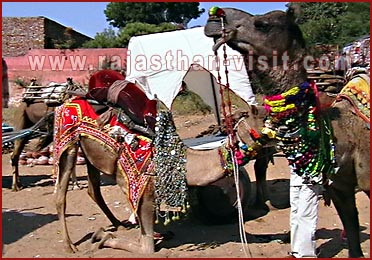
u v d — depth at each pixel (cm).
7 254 690
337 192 594
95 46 3566
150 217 654
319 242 702
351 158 556
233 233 760
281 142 547
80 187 1121
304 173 550
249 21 509
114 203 980
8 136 1027
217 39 530
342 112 558
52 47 3588
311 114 533
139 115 676
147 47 1045
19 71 2827
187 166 632
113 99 681
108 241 693
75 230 807
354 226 606
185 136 1805
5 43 3494
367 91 555
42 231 806
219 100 1234
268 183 1113
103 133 684
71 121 707
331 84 719
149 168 645
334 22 2081
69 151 706
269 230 779
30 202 1014
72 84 880
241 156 594
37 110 1163
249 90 895
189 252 666
